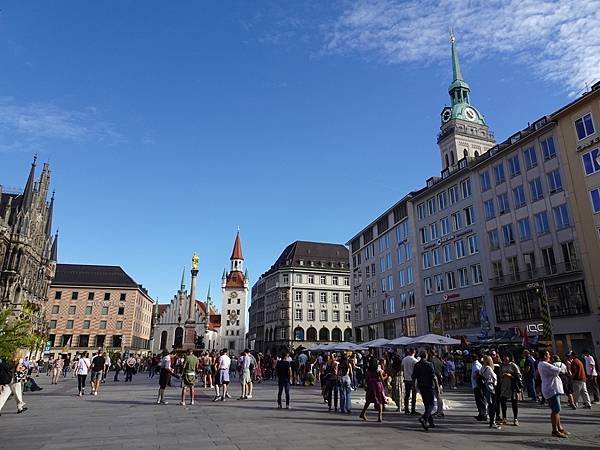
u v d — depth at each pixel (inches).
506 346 1200.2
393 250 2374.5
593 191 1301.7
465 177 1844.2
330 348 1443.2
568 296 1336.1
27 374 1268.5
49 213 3034.0
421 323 2032.5
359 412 658.8
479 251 1716.3
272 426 513.3
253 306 5078.7
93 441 417.1
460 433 472.1
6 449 380.5
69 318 3617.1
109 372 2213.3
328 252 4293.8
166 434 456.8
